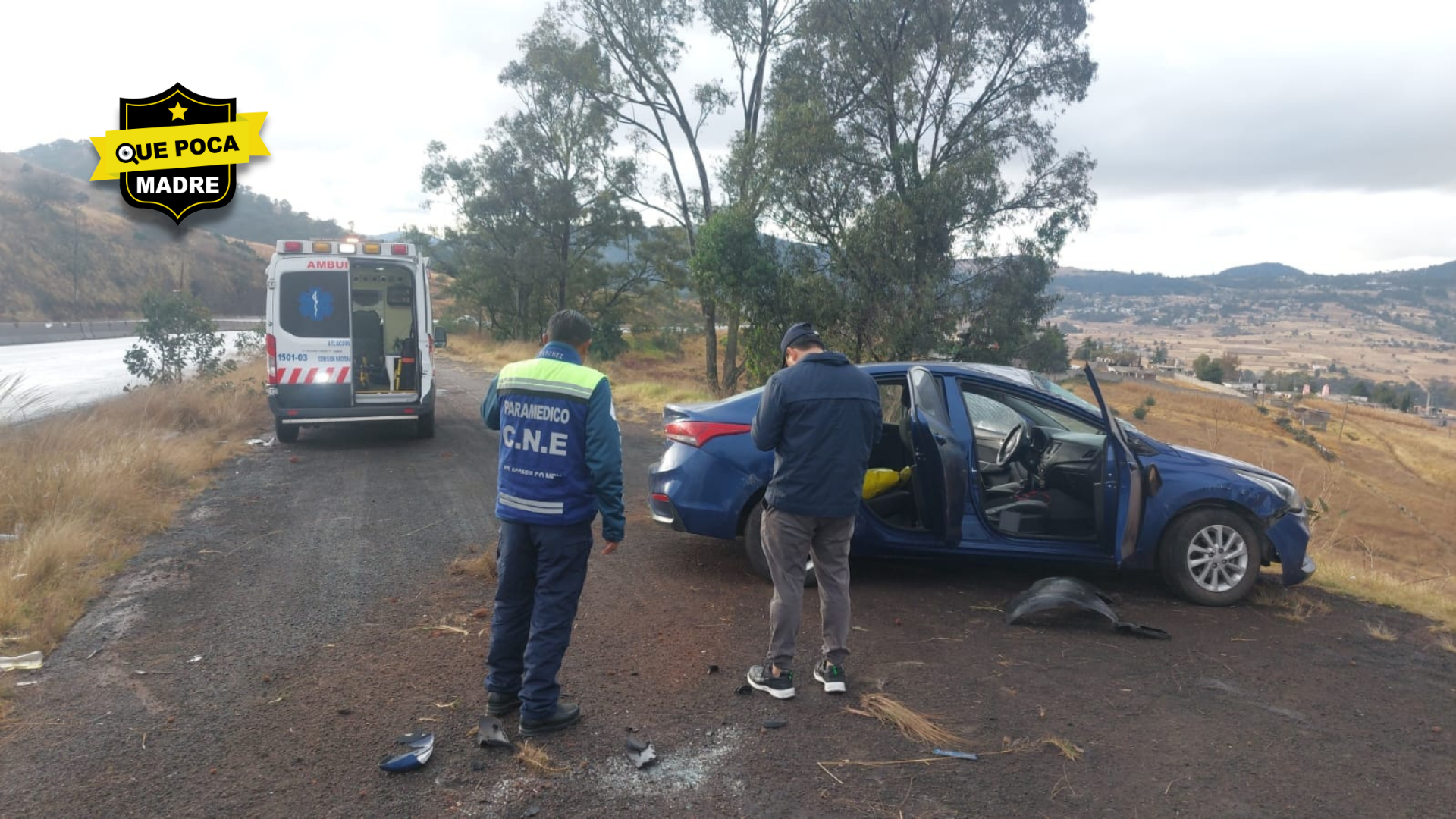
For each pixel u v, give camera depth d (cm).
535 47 2520
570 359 331
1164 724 348
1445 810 287
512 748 315
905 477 541
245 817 265
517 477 322
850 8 1756
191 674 376
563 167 3522
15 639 405
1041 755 320
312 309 1031
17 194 7388
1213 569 507
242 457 977
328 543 606
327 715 338
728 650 419
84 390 1759
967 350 1691
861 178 1706
